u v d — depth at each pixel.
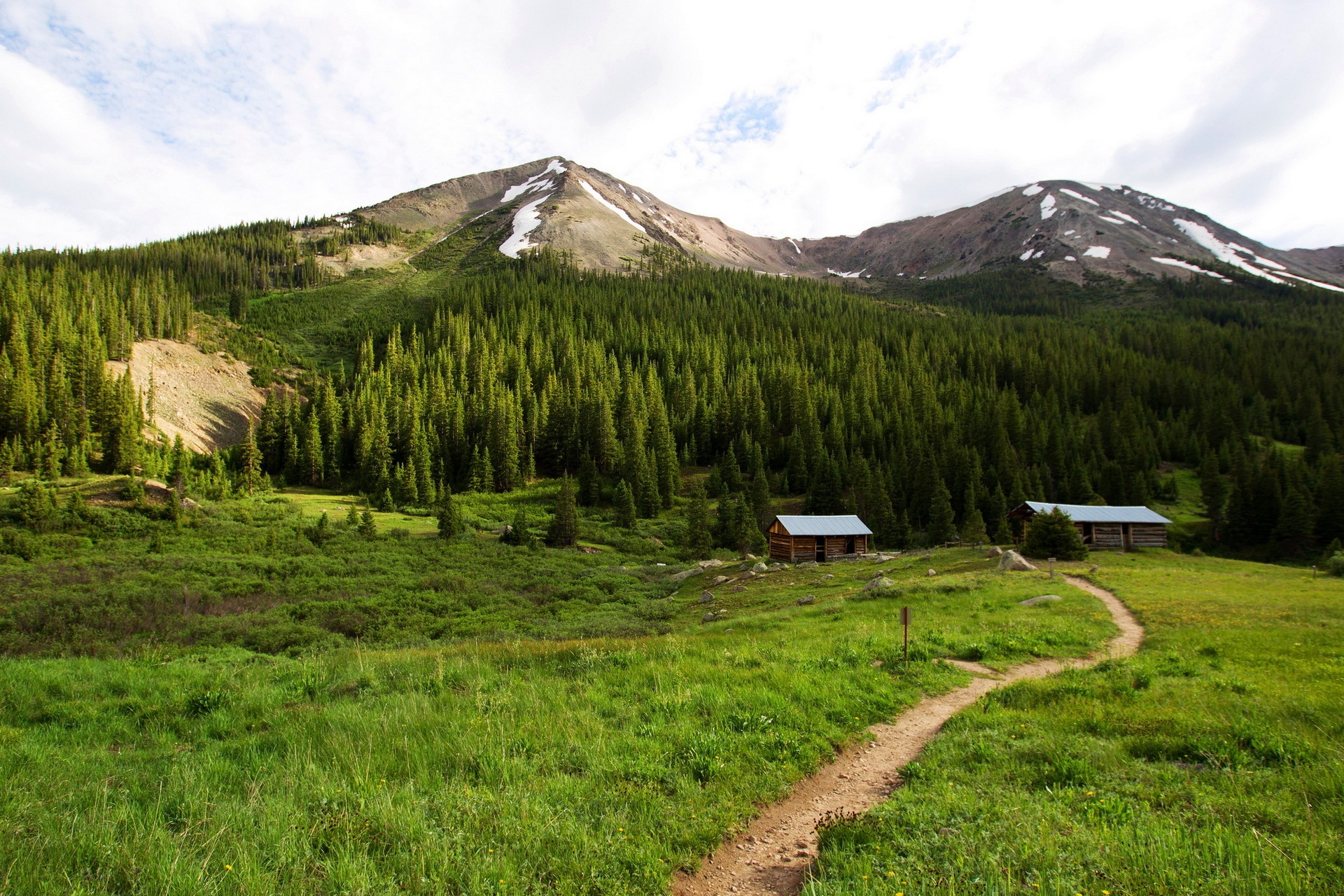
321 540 63.09
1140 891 5.56
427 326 172.38
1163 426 115.06
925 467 83.75
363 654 20.14
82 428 85.81
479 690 13.32
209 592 40.97
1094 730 10.87
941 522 71.31
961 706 13.65
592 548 72.25
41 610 33.31
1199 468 103.75
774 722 11.37
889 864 6.34
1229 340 162.50
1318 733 9.81
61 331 104.69
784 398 121.56
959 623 23.88
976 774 9.14
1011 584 33.50
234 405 124.75
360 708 12.50
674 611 39.66
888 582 35.97
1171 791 7.95
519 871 6.50
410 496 90.94
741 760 9.62
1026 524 67.19
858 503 89.50
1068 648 19.92
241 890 5.89
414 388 123.06
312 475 101.50
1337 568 44.09
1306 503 75.06
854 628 22.91
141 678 16.34
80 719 13.12
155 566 47.69
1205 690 12.73
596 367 131.12
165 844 6.67
